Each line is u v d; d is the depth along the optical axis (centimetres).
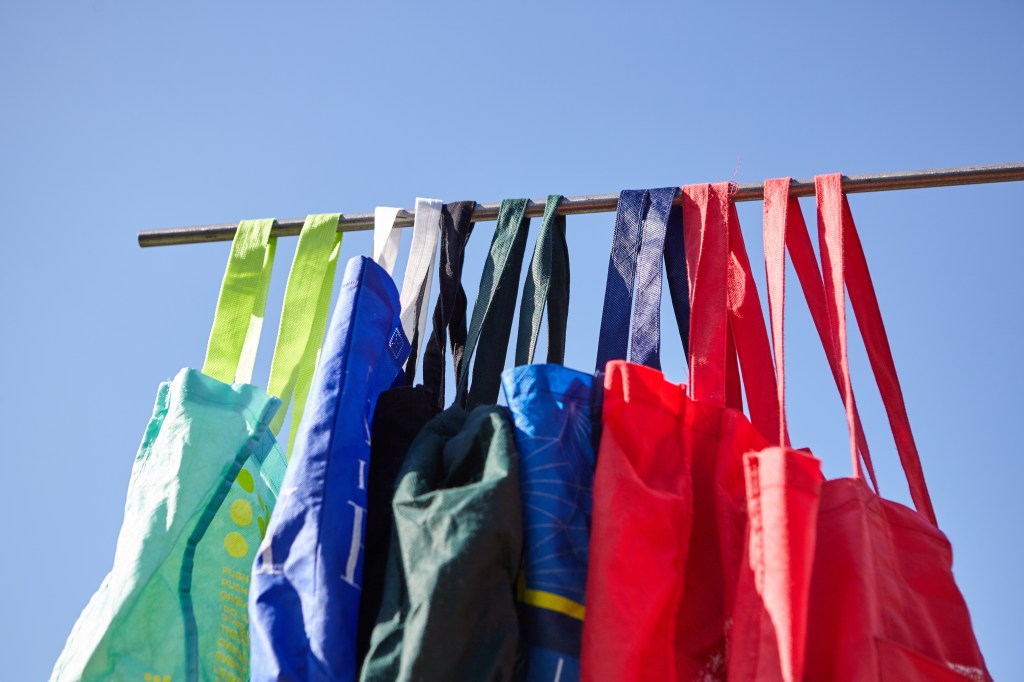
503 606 120
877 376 155
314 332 171
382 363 147
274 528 128
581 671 118
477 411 135
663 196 165
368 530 135
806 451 137
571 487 132
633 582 121
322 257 172
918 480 146
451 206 173
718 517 131
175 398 147
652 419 133
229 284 171
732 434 137
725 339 149
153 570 133
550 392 137
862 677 116
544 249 164
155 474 142
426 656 115
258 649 121
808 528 118
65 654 135
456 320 176
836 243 155
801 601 114
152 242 179
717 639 127
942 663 118
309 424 134
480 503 123
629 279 158
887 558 128
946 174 158
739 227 167
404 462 133
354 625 124
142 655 131
